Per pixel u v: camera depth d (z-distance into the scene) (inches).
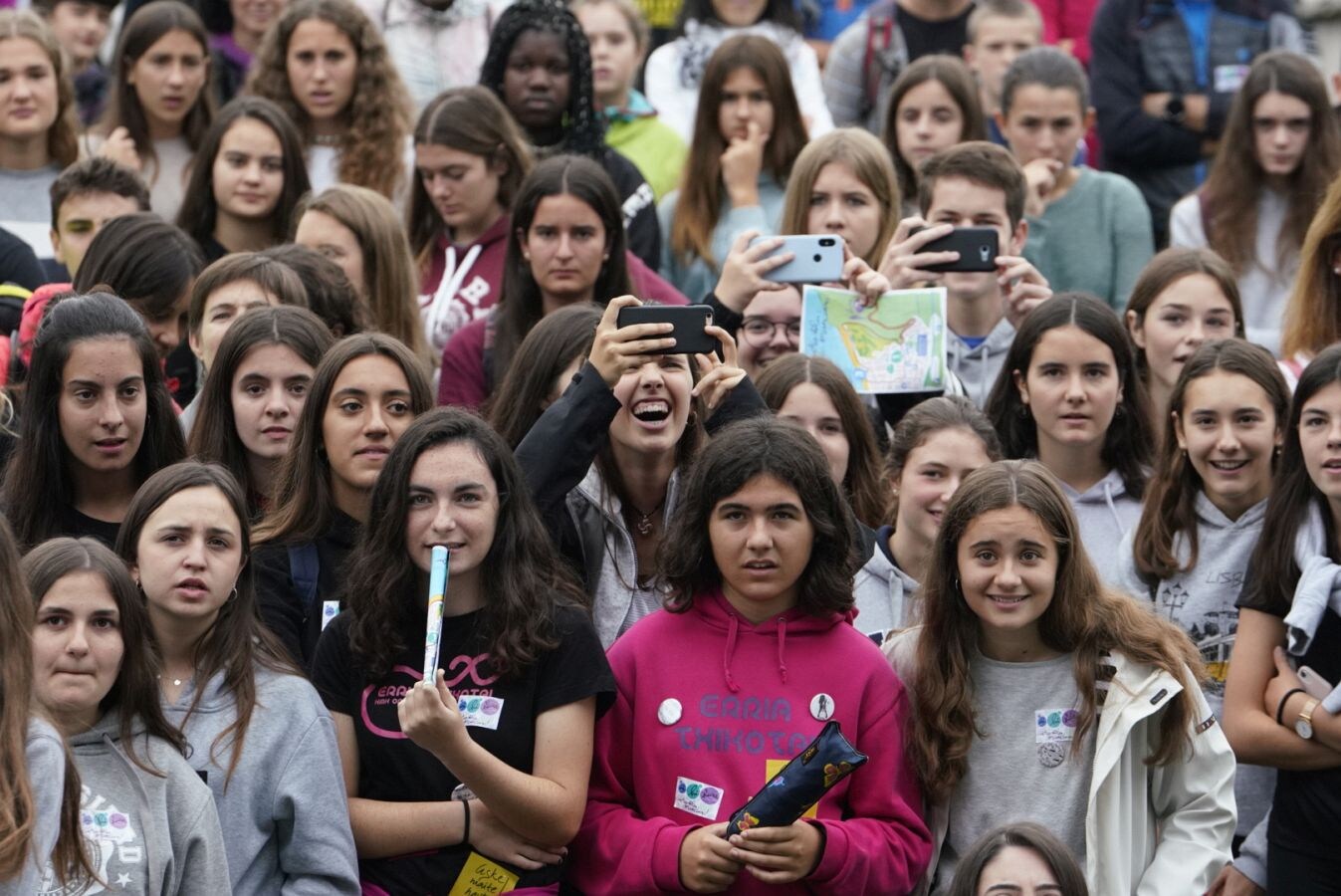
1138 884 702.5
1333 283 943.0
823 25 1425.9
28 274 1038.4
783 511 692.1
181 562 676.1
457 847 676.1
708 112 1139.9
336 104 1168.8
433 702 639.8
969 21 1302.9
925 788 705.0
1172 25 1275.8
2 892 582.2
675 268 1133.7
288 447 784.9
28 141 1135.0
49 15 1347.2
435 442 693.3
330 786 671.8
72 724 647.8
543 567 700.7
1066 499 717.9
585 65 1154.7
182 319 917.2
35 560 651.5
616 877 674.8
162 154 1176.8
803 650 700.7
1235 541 826.8
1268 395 824.3
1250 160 1121.4
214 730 671.8
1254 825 816.9
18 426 824.3
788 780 642.2
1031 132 1149.7
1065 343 864.3
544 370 791.1
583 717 684.7
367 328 918.4
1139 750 709.9
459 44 1268.5
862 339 886.4
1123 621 716.0
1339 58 1472.7
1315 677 765.9
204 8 1338.6
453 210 1074.7
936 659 711.1
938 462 797.9
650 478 770.2
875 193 1041.5
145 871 634.2
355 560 703.1
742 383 764.6
